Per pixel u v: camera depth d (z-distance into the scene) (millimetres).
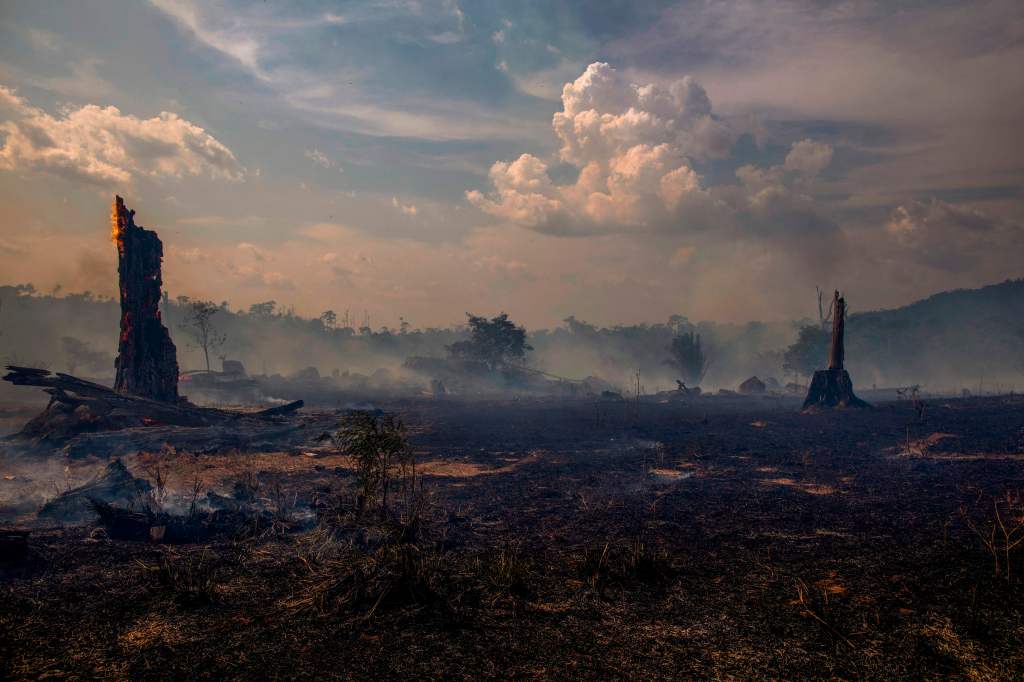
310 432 29766
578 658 6316
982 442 25078
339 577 8406
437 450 26641
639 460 23281
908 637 6723
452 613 7492
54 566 9281
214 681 5812
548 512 14000
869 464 21312
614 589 8477
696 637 6840
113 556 9836
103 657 6312
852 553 10086
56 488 15984
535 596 8172
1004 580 8305
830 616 7320
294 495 15320
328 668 6086
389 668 6086
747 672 5977
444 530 11828
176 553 10086
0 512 13531
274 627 7102
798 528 12070
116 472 14789
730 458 23391
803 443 27719
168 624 7180
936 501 14531
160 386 32125
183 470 19344
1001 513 12859
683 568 9461
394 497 14531
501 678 5875
